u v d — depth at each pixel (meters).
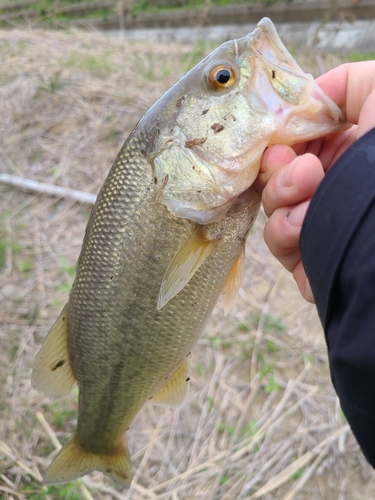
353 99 0.18
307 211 0.12
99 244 0.18
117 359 0.19
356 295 0.11
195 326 0.19
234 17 1.26
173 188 0.17
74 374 0.21
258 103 0.16
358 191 0.11
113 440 0.23
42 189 0.53
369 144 0.12
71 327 0.20
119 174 0.18
